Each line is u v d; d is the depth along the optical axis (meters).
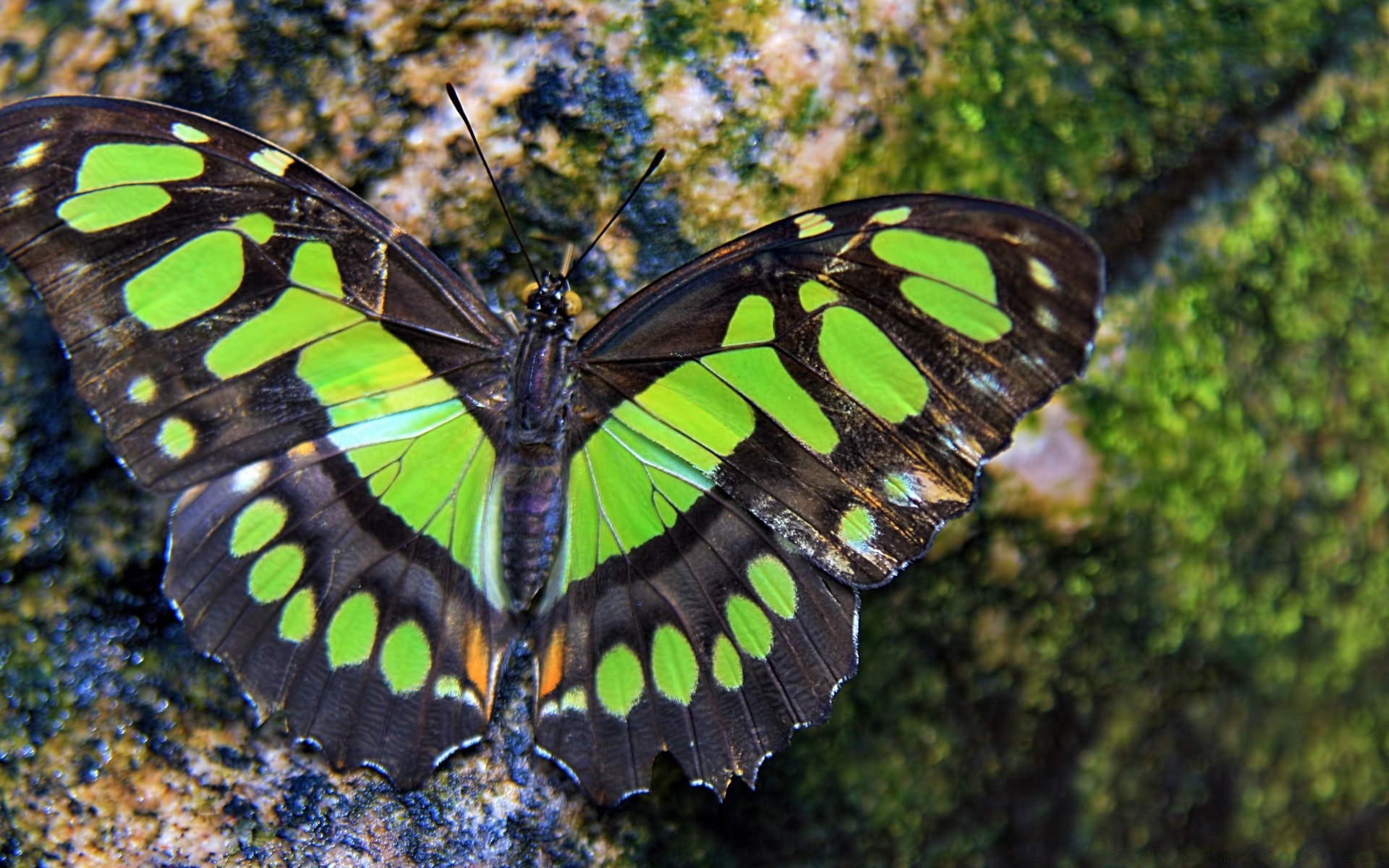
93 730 0.37
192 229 0.35
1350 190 0.39
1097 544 0.38
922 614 0.38
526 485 0.37
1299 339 0.39
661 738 0.36
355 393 0.36
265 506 0.36
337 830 0.37
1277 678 0.40
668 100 0.38
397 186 0.37
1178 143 0.38
